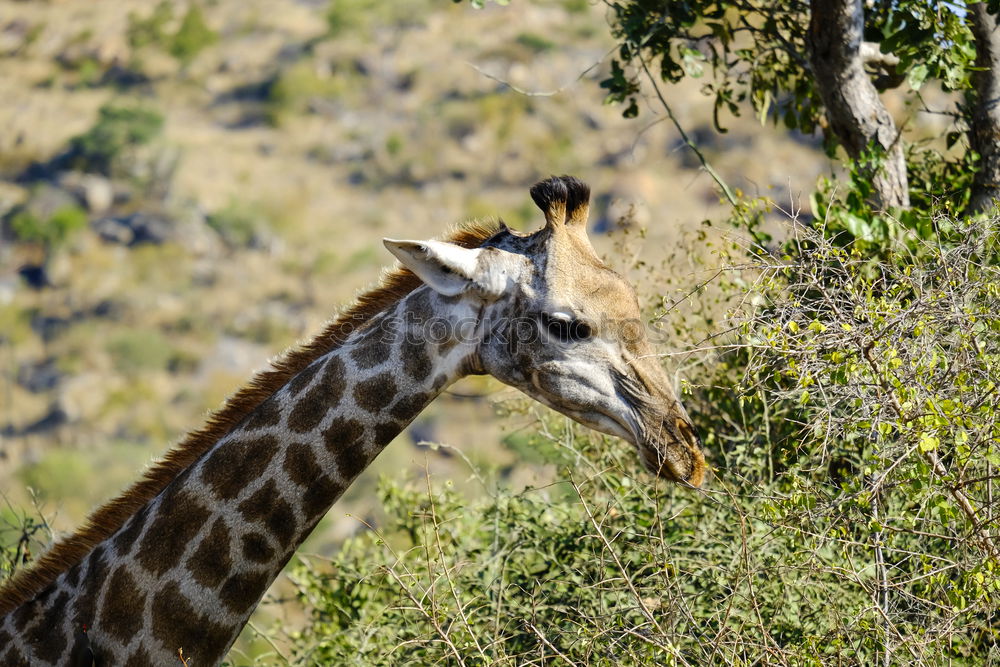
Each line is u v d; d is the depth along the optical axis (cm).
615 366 1394
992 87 1841
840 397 1359
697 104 13088
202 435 1415
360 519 1448
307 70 16688
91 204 13538
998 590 1230
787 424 1653
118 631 1312
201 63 18125
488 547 1709
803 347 1288
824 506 1309
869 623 1284
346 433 1372
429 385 1396
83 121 16488
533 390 1415
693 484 1403
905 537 1451
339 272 12400
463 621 1343
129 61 18225
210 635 1330
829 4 1806
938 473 1268
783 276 1527
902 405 1233
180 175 14262
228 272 12362
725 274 1648
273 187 14425
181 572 1322
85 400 9969
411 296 1417
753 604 1233
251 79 17412
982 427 1241
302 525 1366
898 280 1437
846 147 1888
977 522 1263
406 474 2242
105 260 12281
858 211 1767
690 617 1259
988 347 1370
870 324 1275
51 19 19712
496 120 14938
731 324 1512
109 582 1326
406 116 15775
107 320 11388
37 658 1317
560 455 1889
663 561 1402
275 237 13062
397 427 1394
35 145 15550
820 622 1344
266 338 11256
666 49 2062
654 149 12800
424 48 17288
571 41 17262
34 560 1394
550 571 1579
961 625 1317
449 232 1508
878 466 1301
